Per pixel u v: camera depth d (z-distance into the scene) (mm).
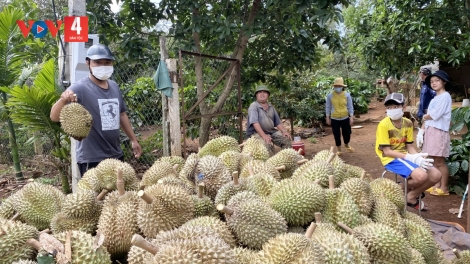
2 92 5434
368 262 1633
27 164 7348
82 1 3998
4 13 5012
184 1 5781
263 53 7367
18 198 1964
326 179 2281
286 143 6133
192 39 6199
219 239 1378
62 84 4168
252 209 1713
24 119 4348
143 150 6230
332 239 1613
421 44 6660
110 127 3496
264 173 2318
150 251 1288
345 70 25938
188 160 2396
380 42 7512
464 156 5508
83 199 1879
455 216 4691
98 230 1766
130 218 1755
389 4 7051
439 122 5055
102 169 2225
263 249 1533
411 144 4480
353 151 9023
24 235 1575
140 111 6781
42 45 6617
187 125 6895
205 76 6922
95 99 3389
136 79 6984
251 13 6332
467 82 13758
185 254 1239
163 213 1698
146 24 6680
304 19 6211
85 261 1401
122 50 6129
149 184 2311
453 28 6582
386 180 2670
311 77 13258
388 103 4281
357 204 2146
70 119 2936
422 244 2152
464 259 2424
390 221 2154
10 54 5406
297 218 1908
